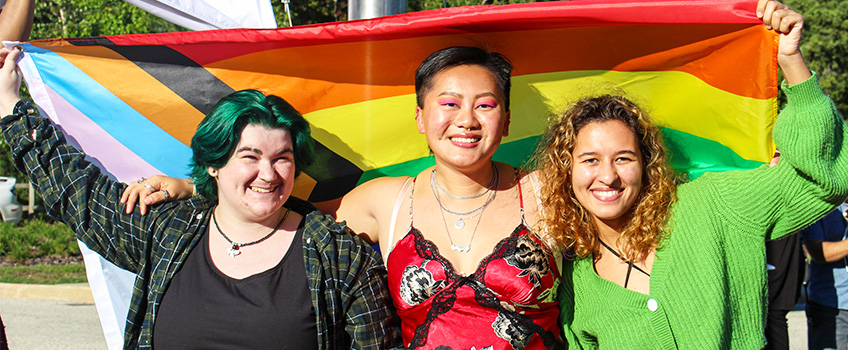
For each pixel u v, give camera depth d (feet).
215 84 9.75
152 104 9.70
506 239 8.06
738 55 8.50
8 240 38.78
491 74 8.09
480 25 8.55
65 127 9.50
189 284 7.67
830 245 13.01
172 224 8.02
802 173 7.14
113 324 9.46
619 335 7.69
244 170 7.64
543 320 8.09
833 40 56.49
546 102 9.96
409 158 10.55
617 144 7.59
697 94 9.24
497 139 8.09
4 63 9.15
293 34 8.70
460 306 7.91
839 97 58.08
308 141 8.23
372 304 7.78
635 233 7.78
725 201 7.57
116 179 9.82
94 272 9.44
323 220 8.05
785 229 7.46
